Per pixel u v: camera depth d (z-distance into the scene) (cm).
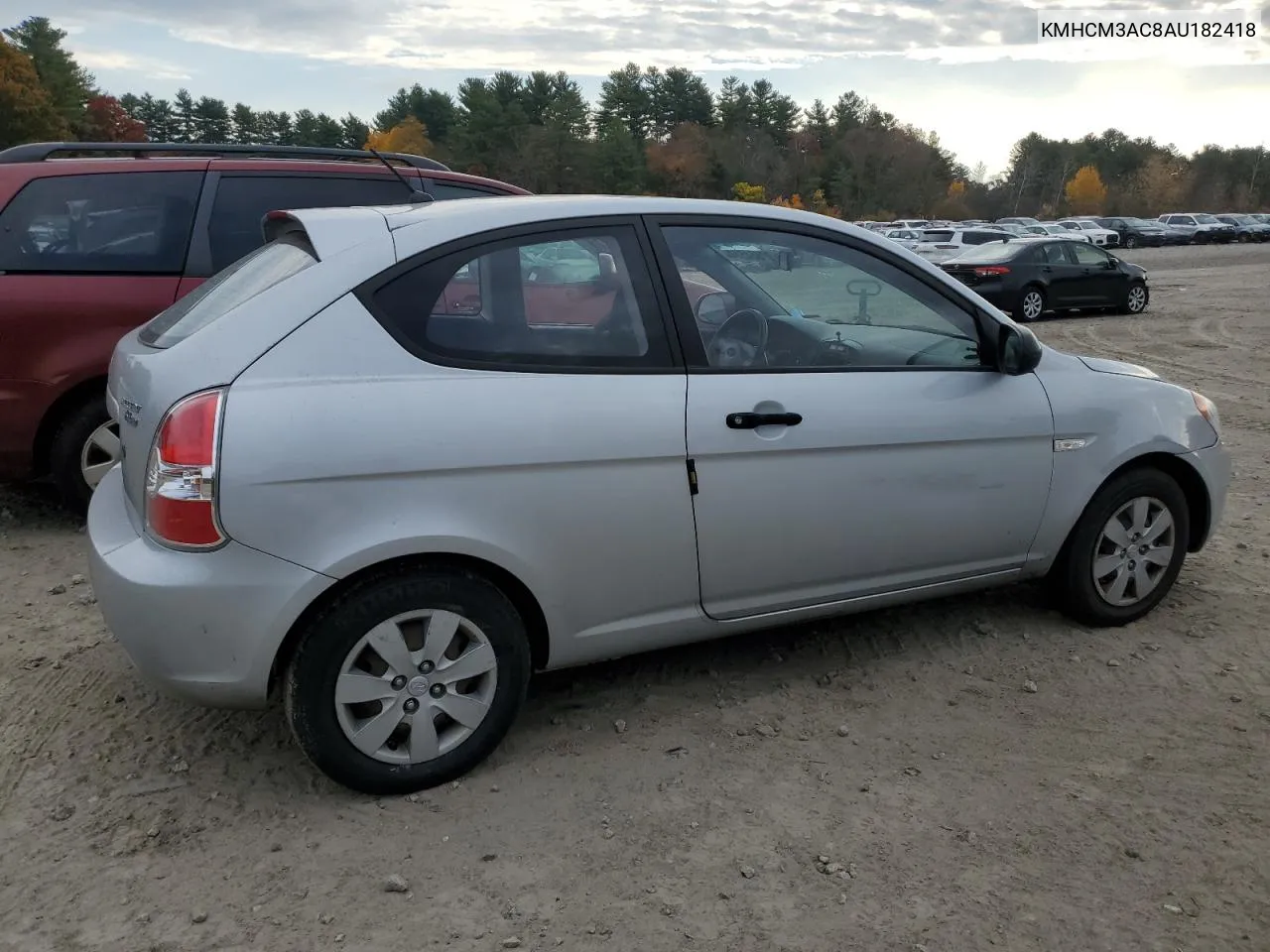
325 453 265
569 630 308
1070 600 402
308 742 279
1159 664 377
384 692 284
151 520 269
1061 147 12900
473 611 290
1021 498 371
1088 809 288
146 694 350
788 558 331
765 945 235
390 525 272
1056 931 240
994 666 376
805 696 354
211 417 260
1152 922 243
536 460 286
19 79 6856
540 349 297
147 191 509
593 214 314
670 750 319
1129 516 402
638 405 301
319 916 243
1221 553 493
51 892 251
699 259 326
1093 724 335
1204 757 315
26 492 581
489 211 305
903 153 10694
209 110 13250
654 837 275
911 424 341
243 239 523
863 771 308
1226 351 1268
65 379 486
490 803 290
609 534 302
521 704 306
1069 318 1805
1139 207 11725
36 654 378
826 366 338
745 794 295
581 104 9444
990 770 308
